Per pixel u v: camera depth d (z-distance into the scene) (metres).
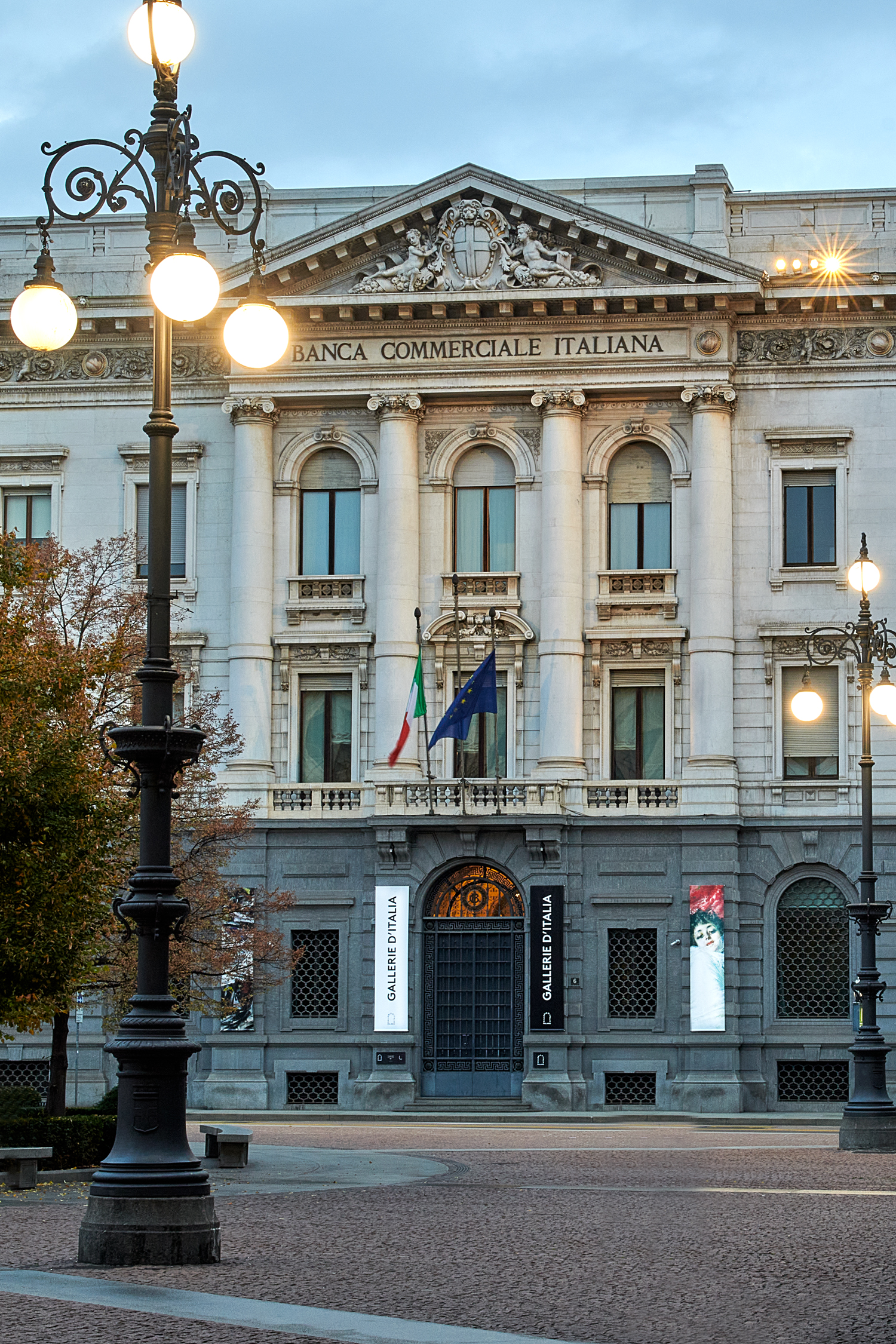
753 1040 56.38
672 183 59.44
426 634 58.53
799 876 57.09
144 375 61.16
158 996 19.97
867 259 58.81
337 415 60.19
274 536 59.81
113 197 21.38
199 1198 19.61
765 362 58.59
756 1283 18.38
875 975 39.88
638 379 58.41
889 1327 15.91
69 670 34.97
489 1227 23.30
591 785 57.31
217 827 46.31
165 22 21.17
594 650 58.19
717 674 57.22
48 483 61.16
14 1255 20.55
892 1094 55.56
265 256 58.91
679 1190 28.73
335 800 58.25
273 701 59.25
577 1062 56.38
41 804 32.50
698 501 57.97
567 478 58.41
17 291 61.72
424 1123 52.59
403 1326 15.75
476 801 56.88
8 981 32.28
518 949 57.56
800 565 58.03
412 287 58.91
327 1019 57.66
